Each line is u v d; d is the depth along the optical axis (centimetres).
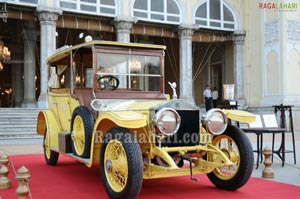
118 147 523
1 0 1722
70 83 721
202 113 597
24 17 1864
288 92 2136
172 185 623
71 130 670
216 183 602
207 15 2322
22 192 484
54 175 720
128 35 2044
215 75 2758
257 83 2333
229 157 578
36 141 1430
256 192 570
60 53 749
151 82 700
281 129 795
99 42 655
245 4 2414
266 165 694
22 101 2452
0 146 1262
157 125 513
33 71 2252
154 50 707
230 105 999
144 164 538
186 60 2223
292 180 662
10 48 2519
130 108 579
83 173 741
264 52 2270
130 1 2073
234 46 2431
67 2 1906
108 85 663
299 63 2180
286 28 2150
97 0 1988
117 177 528
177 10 2225
